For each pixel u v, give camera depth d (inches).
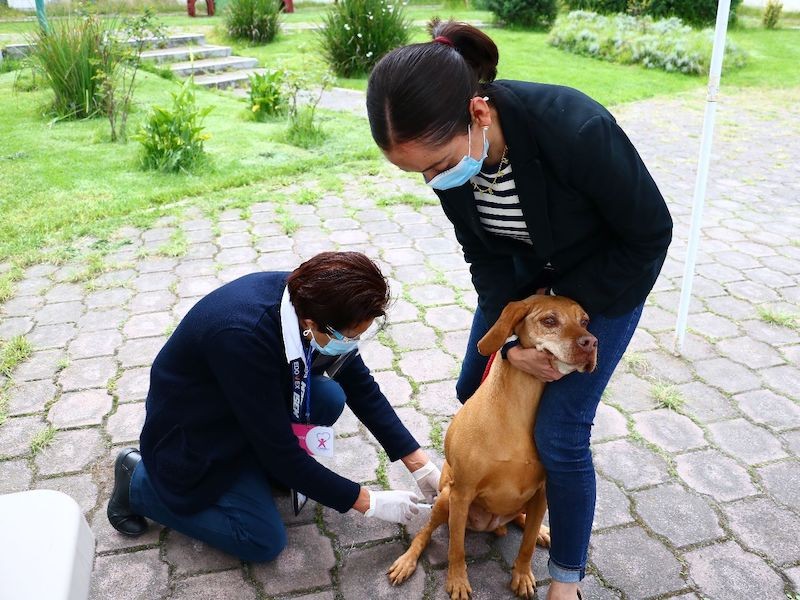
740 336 152.3
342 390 103.3
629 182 70.1
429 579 94.0
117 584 92.2
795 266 186.1
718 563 96.0
